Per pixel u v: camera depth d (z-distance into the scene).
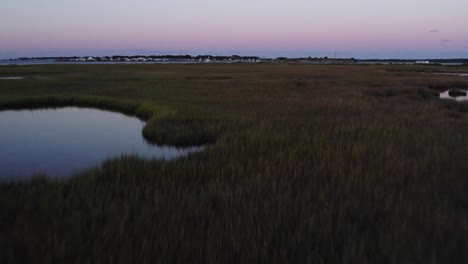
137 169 6.48
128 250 3.35
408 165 6.21
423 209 4.20
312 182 5.48
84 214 4.23
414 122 12.00
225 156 7.48
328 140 8.55
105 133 13.26
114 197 5.05
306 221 3.94
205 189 5.39
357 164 6.31
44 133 13.23
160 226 3.92
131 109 18.30
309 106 16.92
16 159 9.67
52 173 8.36
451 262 3.13
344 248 3.35
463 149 7.41
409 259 3.16
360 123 11.47
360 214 4.14
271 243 3.53
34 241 3.50
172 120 13.32
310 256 3.24
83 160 9.60
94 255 3.28
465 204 4.46
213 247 3.42
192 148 10.79
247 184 5.45
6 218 4.24
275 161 6.79
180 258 3.25
